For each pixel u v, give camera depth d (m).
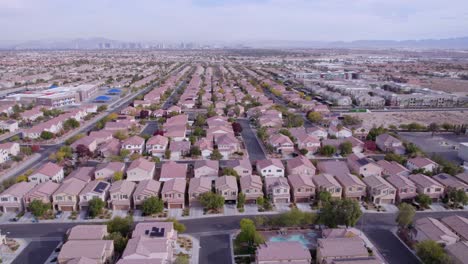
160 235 61.91
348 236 62.44
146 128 148.12
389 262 60.53
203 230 70.44
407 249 64.44
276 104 190.12
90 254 56.34
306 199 82.69
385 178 90.25
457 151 119.69
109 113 179.62
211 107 177.50
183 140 123.44
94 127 147.62
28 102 196.25
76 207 77.62
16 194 76.75
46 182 82.38
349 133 131.12
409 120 167.88
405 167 101.00
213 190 84.62
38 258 61.25
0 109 171.62
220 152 113.25
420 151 111.69
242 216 76.06
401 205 73.88
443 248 59.09
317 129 130.50
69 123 144.00
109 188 81.94
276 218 70.25
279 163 95.75
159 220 72.75
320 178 86.00
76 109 171.00
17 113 164.88
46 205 74.69
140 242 58.09
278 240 66.19
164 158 110.69
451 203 82.12
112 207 78.00
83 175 88.12
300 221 69.50
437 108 199.38
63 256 56.25
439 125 148.12
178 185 81.06
